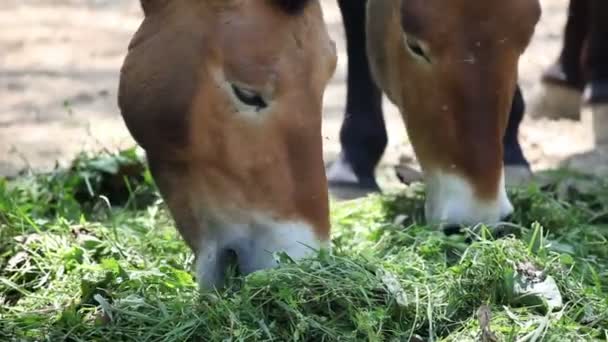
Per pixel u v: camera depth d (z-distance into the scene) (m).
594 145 7.82
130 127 4.79
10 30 11.14
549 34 10.59
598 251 5.59
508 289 4.70
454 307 4.68
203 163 4.59
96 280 5.03
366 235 5.80
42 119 8.70
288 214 4.52
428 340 4.50
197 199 4.66
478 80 5.27
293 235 4.52
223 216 4.60
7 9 11.88
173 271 5.13
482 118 5.30
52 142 8.12
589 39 8.02
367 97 6.92
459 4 5.25
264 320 4.48
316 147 4.52
